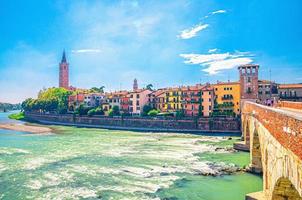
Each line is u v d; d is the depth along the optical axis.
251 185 46.44
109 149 82.06
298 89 135.12
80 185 46.75
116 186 46.19
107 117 159.00
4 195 41.97
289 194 21.27
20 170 56.34
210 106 148.38
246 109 72.88
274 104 73.94
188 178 50.66
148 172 54.88
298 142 14.69
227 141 99.25
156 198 40.62
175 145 90.00
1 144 92.31
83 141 100.19
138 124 146.50
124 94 180.12
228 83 147.75
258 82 141.12
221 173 53.69
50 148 83.88
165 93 164.75
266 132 27.42
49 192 43.28
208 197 41.00
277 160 20.58
